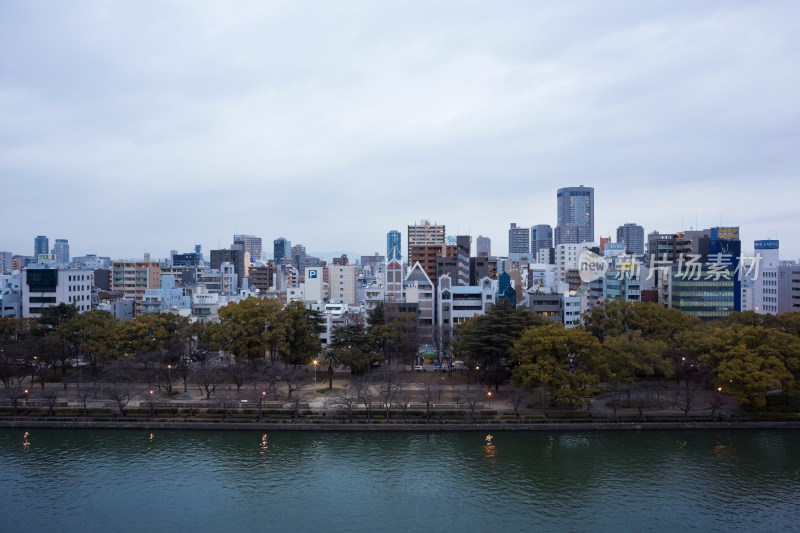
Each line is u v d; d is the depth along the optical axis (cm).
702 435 11088
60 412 11762
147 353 13225
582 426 11350
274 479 9231
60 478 9231
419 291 17975
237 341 13738
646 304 14988
